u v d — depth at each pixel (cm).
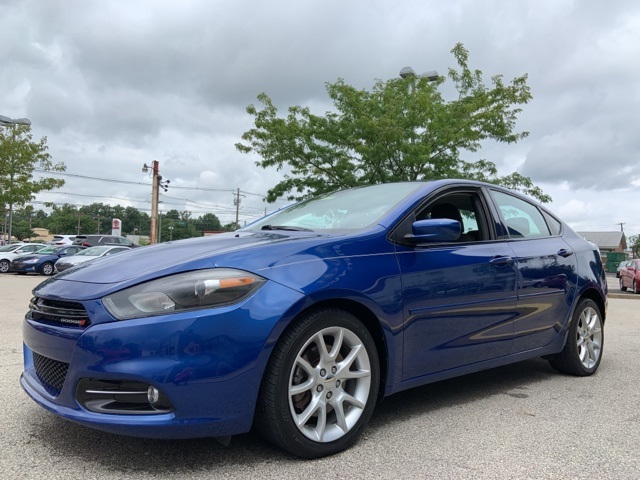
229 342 252
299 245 292
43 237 11162
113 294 255
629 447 301
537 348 419
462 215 387
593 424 339
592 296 486
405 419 344
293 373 270
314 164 1546
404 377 320
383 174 1420
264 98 1546
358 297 292
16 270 2378
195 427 247
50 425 317
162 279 259
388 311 306
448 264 343
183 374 243
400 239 329
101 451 280
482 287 361
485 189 413
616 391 421
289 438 266
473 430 325
